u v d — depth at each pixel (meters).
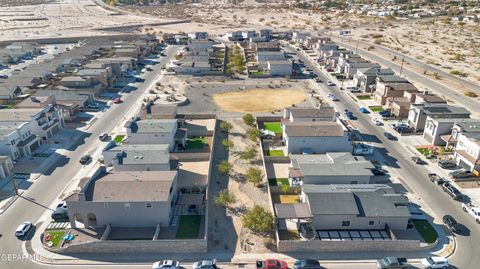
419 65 167.38
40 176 78.00
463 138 82.75
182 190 72.50
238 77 151.62
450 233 61.59
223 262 55.66
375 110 115.75
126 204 60.31
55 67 152.88
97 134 98.44
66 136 97.19
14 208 67.44
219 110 116.56
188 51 187.75
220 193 69.31
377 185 68.38
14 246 58.25
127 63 159.25
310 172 71.12
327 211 60.50
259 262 54.16
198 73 155.75
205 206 67.25
